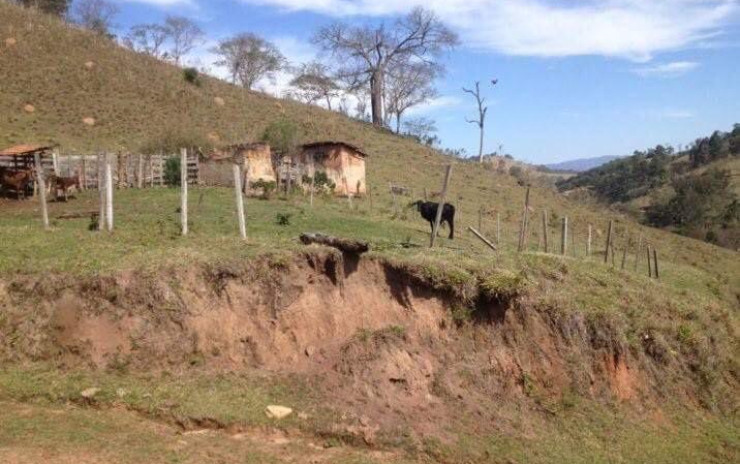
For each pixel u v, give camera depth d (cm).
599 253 3291
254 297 1349
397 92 8350
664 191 7756
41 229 1580
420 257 1576
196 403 1133
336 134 6450
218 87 6700
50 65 5428
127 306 1243
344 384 1304
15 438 950
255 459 1038
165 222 1892
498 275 1592
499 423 1368
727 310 2422
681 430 1630
